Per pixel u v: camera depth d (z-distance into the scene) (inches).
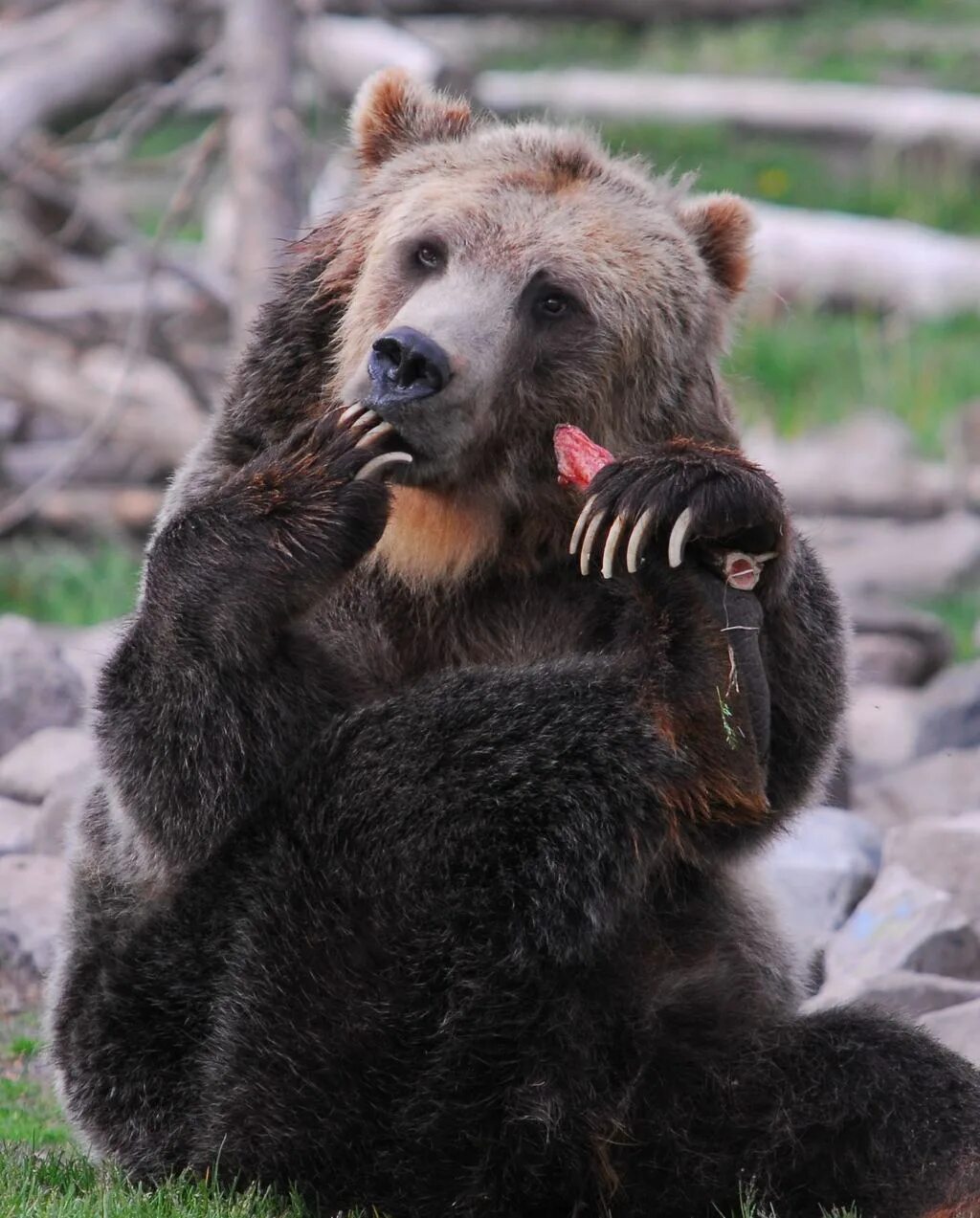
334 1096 369.1
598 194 415.2
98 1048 390.0
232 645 359.3
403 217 405.1
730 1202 369.4
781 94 1611.7
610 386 404.8
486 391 382.0
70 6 1285.7
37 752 642.2
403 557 404.5
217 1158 376.8
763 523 353.7
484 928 361.7
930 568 1007.6
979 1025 464.4
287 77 900.0
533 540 406.9
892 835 576.7
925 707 776.9
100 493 1024.2
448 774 362.6
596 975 370.9
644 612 369.4
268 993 369.7
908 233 1393.9
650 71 1743.4
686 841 376.8
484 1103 366.6
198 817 365.1
